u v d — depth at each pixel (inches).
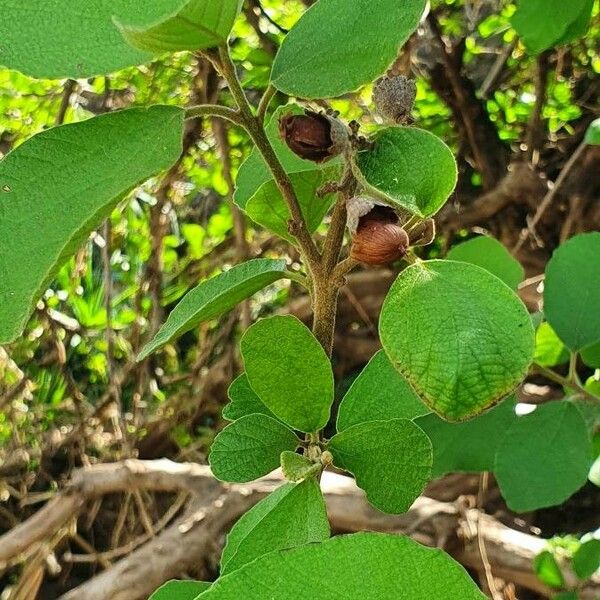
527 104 31.1
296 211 8.0
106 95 27.8
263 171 9.9
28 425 32.2
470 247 13.9
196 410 32.2
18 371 30.8
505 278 13.9
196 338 35.6
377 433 8.2
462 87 30.1
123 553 28.6
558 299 14.1
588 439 13.5
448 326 7.2
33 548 26.9
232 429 8.5
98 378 35.1
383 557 6.3
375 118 25.0
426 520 22.7
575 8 16.3
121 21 7.2
